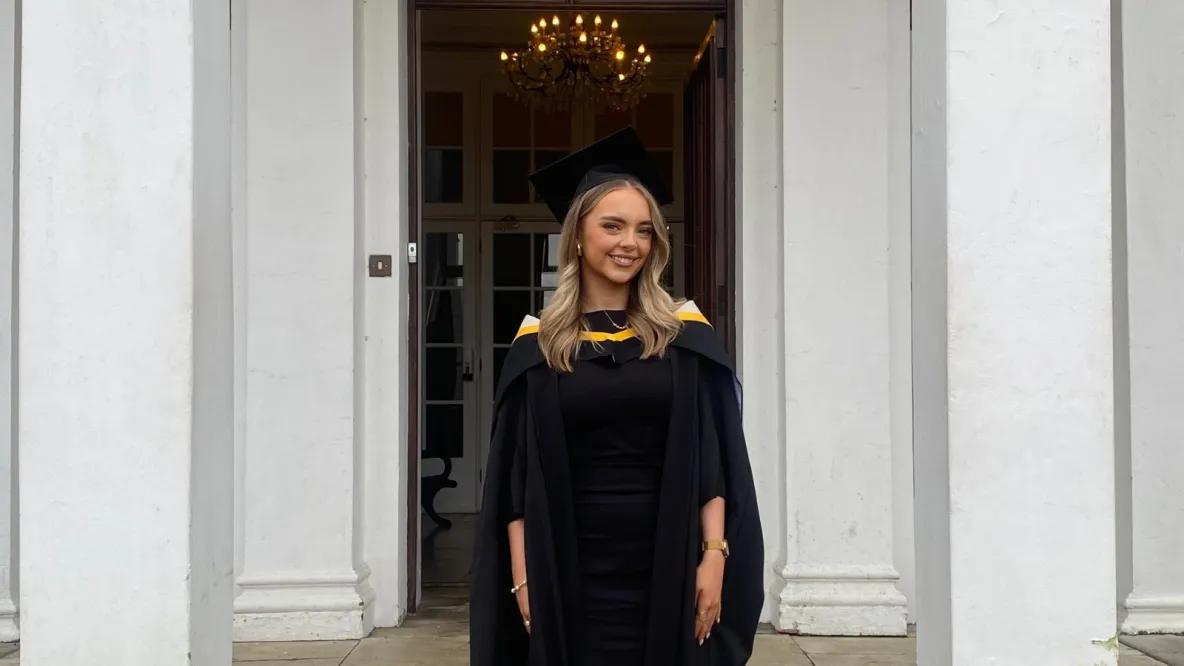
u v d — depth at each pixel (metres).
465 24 8.12
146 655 2.51
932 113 2.67
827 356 4.78
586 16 7.79
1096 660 2.54
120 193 2.54
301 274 4.66
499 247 9.08
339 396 4.65
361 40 4.88
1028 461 2.55
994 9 2.58
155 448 2.52
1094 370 2.56
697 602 2.46
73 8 2.54
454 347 9.07
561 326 2.49
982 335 2.56
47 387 2.52
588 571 2.45
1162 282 4.76
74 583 2.51
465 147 9.01
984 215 2.57
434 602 5.44
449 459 8.48
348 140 4.67
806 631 4.71
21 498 2.51
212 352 2.67
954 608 2.54
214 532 2.67
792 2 4.79
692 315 2.61
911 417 4.88
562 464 2.44
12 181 4.70
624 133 2.76
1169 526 4.73
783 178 4.80
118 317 2.53
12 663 4.22
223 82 2.76
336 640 4.61
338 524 4.65
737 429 2.57
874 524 4.76
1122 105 4.79
